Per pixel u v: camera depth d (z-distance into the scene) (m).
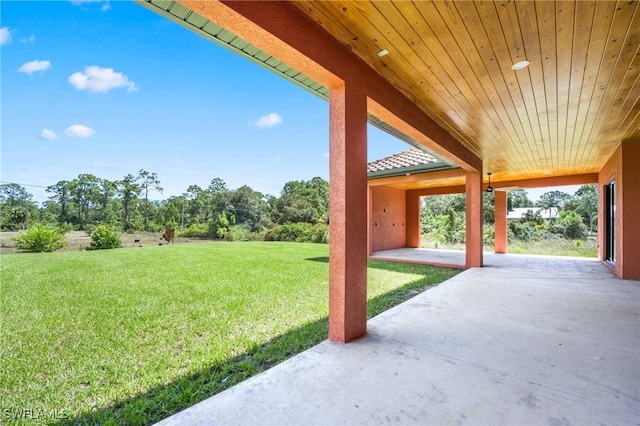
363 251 3.23
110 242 17.48
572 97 3.90
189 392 2.26
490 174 9.48
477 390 2.15
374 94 3.34
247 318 4.07
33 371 2.69
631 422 1.81
